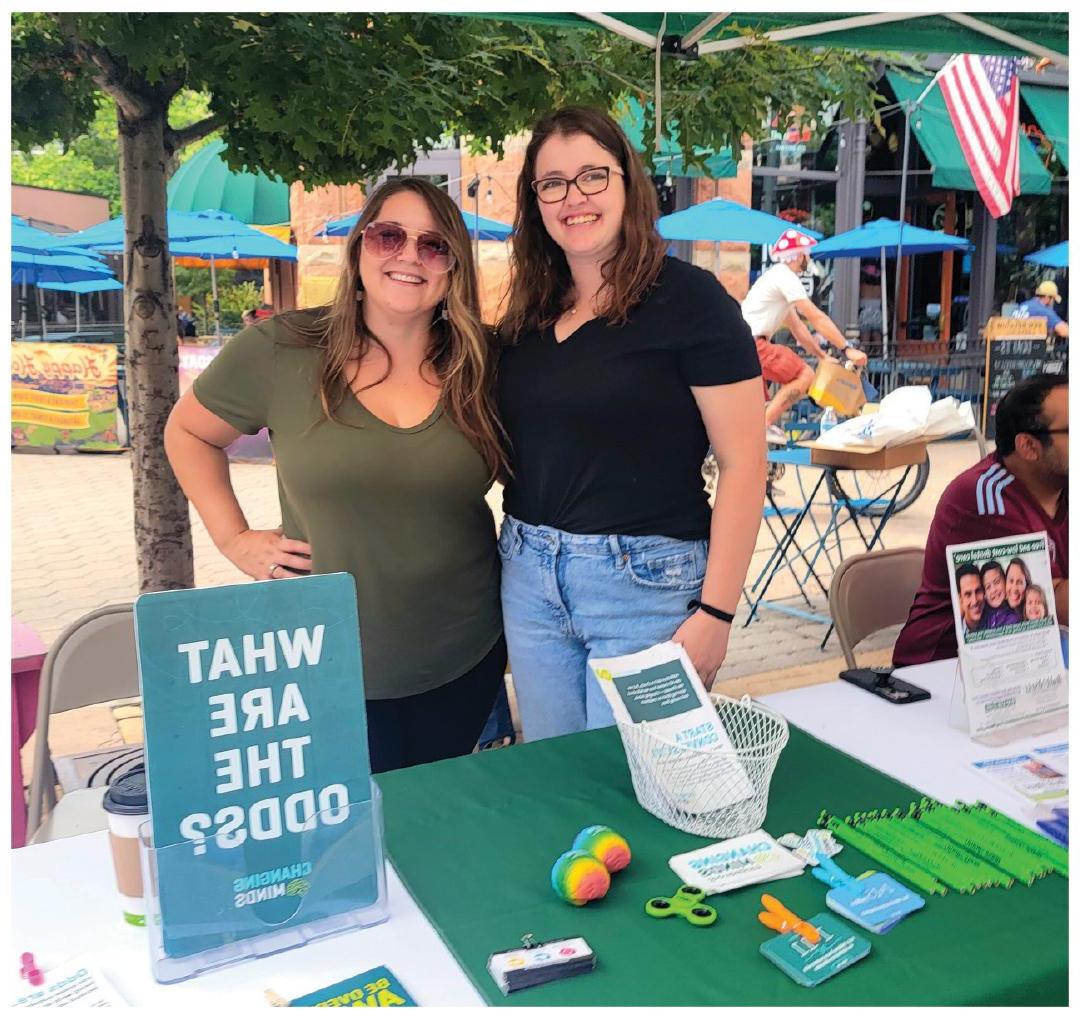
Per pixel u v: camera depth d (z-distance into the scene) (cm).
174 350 331
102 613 217
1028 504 234
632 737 139
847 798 146
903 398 459
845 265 1231
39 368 998
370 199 198
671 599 196
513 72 279
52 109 313
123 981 108
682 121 301
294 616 116
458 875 126
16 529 695
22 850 134
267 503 795
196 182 936
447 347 205
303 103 238
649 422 191
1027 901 120
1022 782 151
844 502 533
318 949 112
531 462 200
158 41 224
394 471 196
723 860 127
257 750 113
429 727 213
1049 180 1141
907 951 110
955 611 168
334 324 200
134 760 126
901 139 1236
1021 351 827
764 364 668
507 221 984
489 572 215
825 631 492
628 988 104
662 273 192
